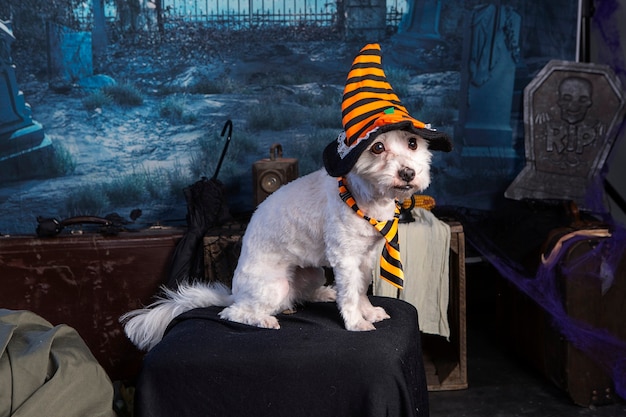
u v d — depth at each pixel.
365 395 2.03
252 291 2.33
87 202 3.95
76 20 3.83
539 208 3.74
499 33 3.99
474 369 3.64
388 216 2.20
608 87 3.84
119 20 3.87
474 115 4.05
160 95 3.94
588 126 3.87
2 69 3.79
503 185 4.10
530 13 3.97
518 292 3.68
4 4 3.76
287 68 3.97
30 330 2.29
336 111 4.01
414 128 1.99
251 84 3.96
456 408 3.23
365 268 2.31
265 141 4.00
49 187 3.91
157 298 3.38
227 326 2.31
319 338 2.16
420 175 2.04
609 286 3.15
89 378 2.12
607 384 3.22
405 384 2.06
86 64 3.87
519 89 4.04
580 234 3.24
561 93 3.87
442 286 3.25
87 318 3.38
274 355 2.07
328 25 3.95
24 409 1.94
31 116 3.85
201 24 3.91
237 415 2.08
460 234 3.29
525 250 3.55
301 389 2.06
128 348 3.41
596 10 3.99
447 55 4.00
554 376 3.32
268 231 2.34
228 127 3.98
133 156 3.95
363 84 2.10
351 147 2.05
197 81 3.95
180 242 3.31
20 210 3.90
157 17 3.88
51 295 3.36
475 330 4.16
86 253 3.34
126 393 3.12
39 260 3.33
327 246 2.23
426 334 3.61
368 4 3.93
